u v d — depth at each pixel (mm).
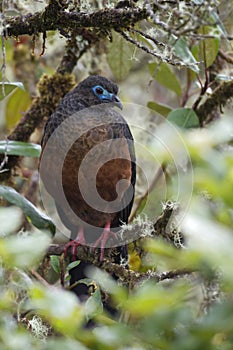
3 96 7141
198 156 3680
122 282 6863
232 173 3504
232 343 3650
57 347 3730
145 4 5387
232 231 3746
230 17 8414
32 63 10773
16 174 9492
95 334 3826
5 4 7105
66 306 3697
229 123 3912
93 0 8180
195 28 4949
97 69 10492
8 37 6824
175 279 6527
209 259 3303
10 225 4203
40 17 6434
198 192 4730
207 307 5762
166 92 12172
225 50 9445
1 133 10883
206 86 8695
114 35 8898
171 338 3975
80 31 9125
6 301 4465
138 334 3758
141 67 12133
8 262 3895
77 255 7492
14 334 4094
